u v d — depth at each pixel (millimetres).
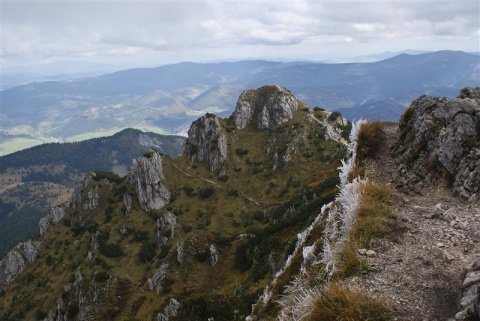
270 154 192750
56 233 180375
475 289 7355
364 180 14477
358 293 8336
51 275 150125
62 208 193750
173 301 66562
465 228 10773
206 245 100562
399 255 10047
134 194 178125
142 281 122688
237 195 171125
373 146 19047
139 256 142625
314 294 8961
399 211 12672
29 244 171750
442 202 12891
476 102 15305
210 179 188625
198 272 93250
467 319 6938
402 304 8125
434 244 10250
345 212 13016
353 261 9977
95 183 195250
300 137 191375
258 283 60688
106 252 148000
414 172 15328
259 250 77375
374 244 10789
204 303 38625
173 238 144875
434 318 7516
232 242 105688
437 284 8578
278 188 166625
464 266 8992
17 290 155125
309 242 16438
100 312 75562
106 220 171625
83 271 136750
